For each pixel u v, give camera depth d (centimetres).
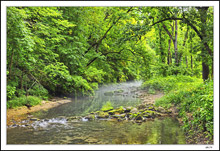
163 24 2298
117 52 2022
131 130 687
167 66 2261
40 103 1220
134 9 1783
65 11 1628
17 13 806
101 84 2561
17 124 755
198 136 571
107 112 984
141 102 1409
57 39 1344
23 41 835
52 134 638
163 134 635
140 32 1255
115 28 1855
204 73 1227
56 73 1342
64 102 1418
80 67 1692
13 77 1166
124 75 2681
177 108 1025
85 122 816
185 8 1155
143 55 1914
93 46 1988
